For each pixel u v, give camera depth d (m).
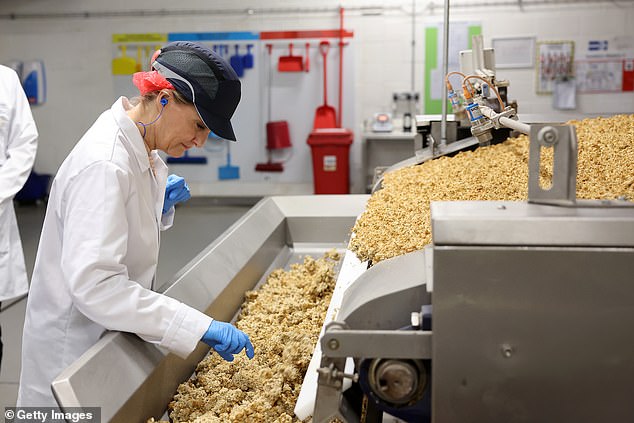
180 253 5.04
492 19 6.04
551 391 0.94
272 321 1.78
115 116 1.37
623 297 0.90
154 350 1.32
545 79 6.08
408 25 6.17
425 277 1.06
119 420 1.12
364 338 0.98
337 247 2.64
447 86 2.44
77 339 1.41
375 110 6.41
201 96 1.35
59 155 6.90
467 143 2.49
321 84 6.44
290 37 6.38
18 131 2.52
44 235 1.41
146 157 1.40
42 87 6.76
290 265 2.48
